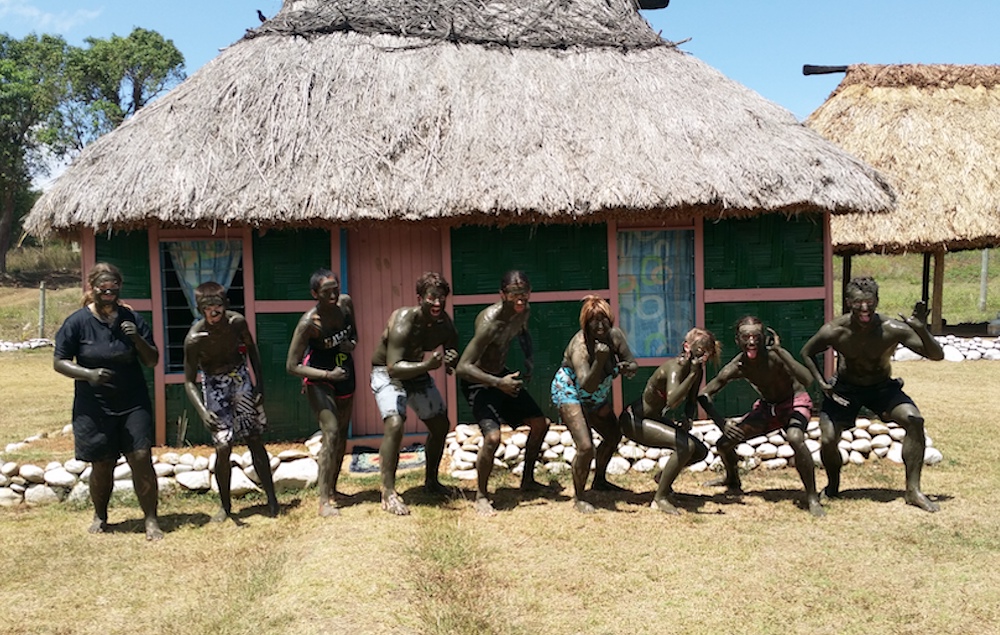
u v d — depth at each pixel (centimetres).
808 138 750
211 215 645
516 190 677
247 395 568
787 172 702
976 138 1401
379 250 735
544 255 735
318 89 750
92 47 4291
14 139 4053
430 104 753
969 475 655
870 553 480
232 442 564
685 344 557
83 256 692
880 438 707
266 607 411
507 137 724
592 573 455
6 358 1653
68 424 909
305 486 637
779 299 745
